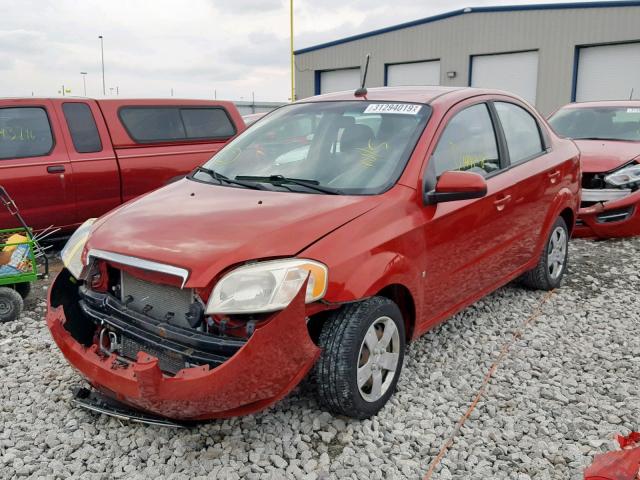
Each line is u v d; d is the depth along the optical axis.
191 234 2.91
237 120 7.86
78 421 3.21
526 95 23.75
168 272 2.73
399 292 3.39
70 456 2.90
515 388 3.55
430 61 26.48
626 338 4.29
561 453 2.93
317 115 4.04
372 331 3.08
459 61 25.31
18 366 3.85
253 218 3.00
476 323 4.50
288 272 2.70
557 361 3.91
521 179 4.34
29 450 2.95
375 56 28.20
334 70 30.20
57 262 6.59
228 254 2.73
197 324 2.74
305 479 2.72
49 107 6.41
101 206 6.69
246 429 3.10
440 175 3.58
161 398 2.58
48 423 3.19
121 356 3.06
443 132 3.70
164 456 2.89
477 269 3.98
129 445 2.99
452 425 3.16
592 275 5.77
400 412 3.25
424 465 2.83
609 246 6.91
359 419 3.15
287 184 3.48
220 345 2.63
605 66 21.62
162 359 2.88
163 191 3.69
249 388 2.60
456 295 3.84
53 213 6.40
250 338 2.54
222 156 4.09
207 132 7.52
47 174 6.27
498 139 4.29
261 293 2.64
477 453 2.92
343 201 3.19
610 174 6.98
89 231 3.39
